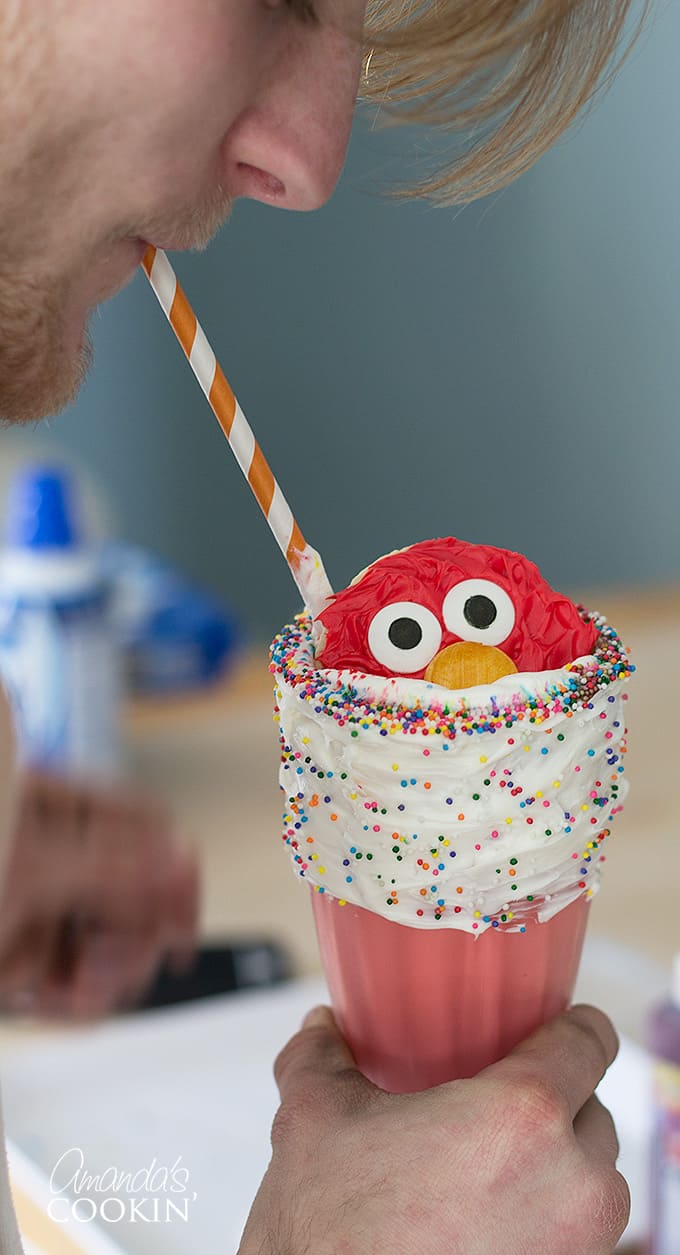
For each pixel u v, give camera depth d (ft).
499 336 6.19
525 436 6.29
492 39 2.16
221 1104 2.77
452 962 2.27
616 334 6.17
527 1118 2.14
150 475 6.10
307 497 6.27
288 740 2.27
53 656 3.36
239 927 3.09
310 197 2.11
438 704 2.18
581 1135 2.22
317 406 6.18
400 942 2.27
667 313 6.12
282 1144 2.20
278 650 2.30
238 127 2.07
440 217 6.00
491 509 6.37
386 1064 2.35
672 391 6.22
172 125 2.02
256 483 2.30
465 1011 2.31
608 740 2.25
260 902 3.16
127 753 3.56
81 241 2.06
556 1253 2.13
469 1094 2.17
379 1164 2.14
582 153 5.90
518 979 2.29
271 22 2.04
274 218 5.94
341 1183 2.14
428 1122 2.16
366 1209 2.12
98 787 3.17
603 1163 2.18
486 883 2.23
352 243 6.01
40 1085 2.80
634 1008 2.89
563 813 2.22
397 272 6.09
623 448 6.31
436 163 2.71
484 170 2.47
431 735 2.16
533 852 2.22
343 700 2.19
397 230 6.03
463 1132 2.14
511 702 2.18
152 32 1.98
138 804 3.15
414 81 2.40
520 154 2.43
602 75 2.50
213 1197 2.58
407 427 6.26
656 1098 2.51
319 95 2.08
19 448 5.61
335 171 2.12
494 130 2.42
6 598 3.38
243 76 2.03
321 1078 2.27
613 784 2.27
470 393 6.24
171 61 1.99
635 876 3.19
